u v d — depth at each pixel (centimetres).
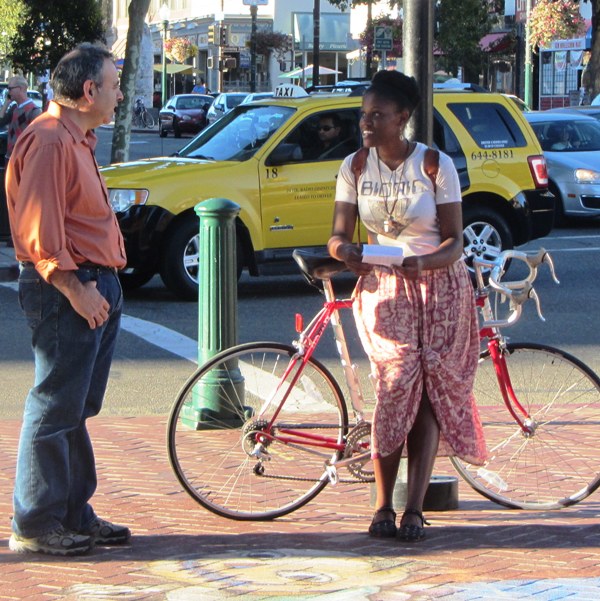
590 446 702
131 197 1456
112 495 729
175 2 9012
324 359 1173
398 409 624
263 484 682
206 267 897
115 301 613
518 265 1820
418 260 618
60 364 596
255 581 574
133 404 1020
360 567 594
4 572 587
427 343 630
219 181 1472
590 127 2467
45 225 575
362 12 5956
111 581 575
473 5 5100
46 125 582
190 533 655
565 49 4503
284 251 1498
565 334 1321
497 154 1598
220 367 683
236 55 8056
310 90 1695
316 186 1503
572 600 544
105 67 591
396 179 636
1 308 1482
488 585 565
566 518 684
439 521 678
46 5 3450
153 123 7719
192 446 693
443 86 1722
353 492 734
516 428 705
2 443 862
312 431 679
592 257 1928
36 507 608
